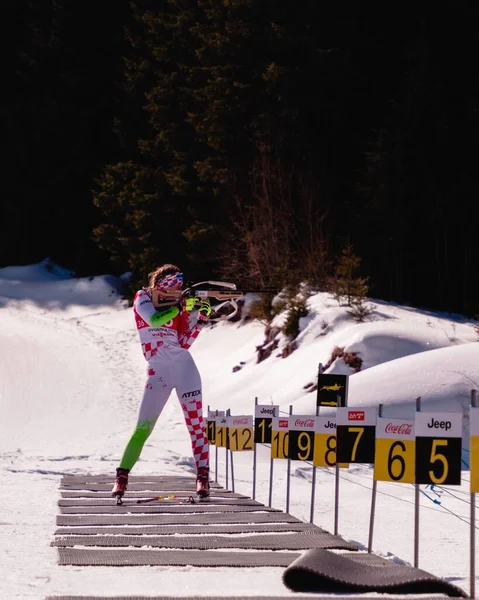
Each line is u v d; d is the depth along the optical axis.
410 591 5.18
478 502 11.73
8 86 61.03
